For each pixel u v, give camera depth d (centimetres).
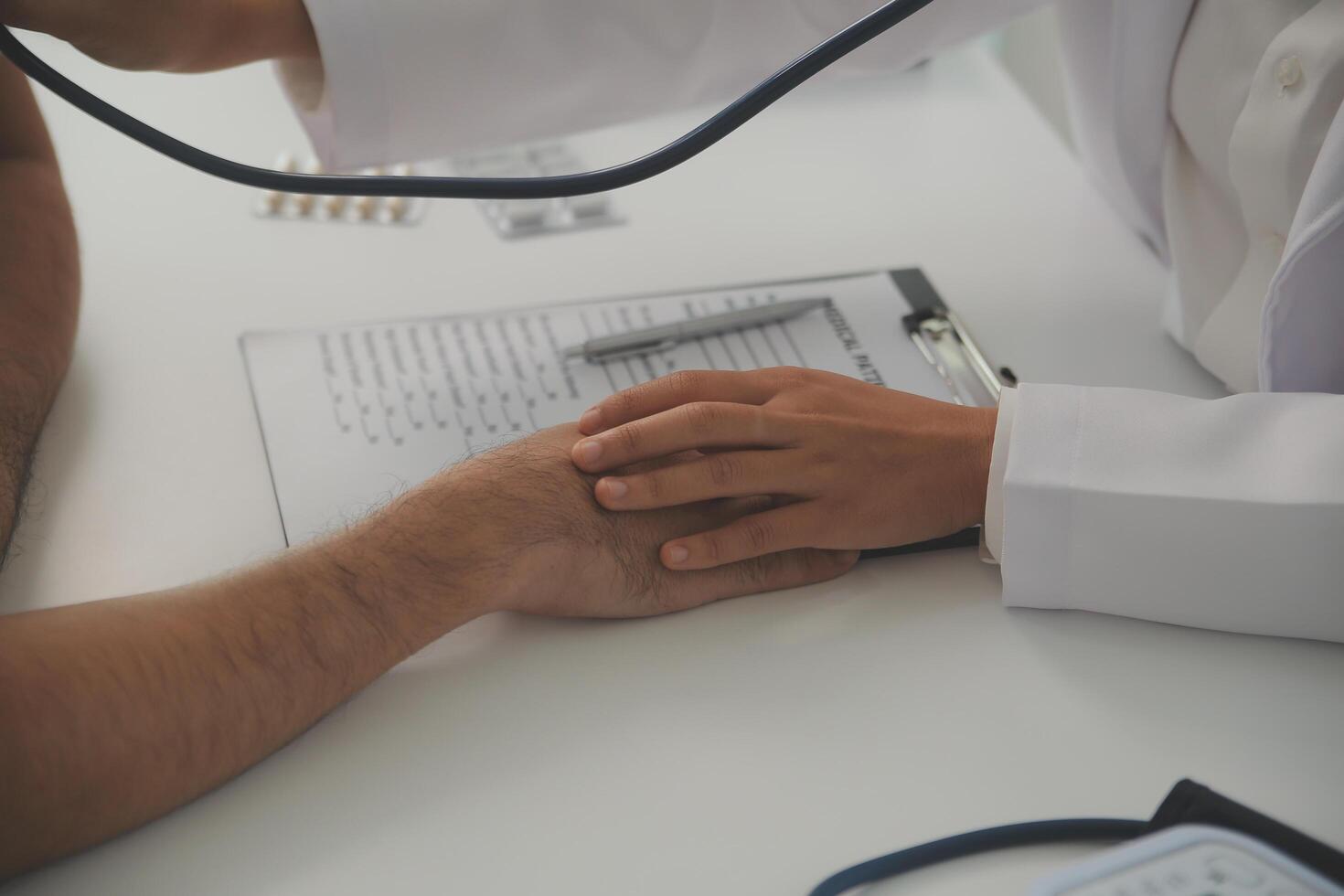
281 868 46
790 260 88
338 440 68
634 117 85
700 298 81
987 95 111
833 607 59
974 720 52
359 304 83
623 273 87
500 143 83
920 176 99
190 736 47
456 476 58
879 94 111
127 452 68
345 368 74
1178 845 40
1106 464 57
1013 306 83
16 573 60
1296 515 53
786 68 59
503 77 78
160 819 48
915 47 84
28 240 74
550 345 76
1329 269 60
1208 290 75
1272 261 71
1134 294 84
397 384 73
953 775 49
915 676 55
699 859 46
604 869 46
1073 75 87
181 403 72
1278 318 62
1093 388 61
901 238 91
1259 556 55
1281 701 53
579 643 57
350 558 54
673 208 95
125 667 47
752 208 95
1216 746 51
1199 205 78
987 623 58
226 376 75
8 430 64
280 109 107
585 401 71
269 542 62
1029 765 50
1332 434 55
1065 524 57
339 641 52
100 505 64
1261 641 57
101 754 45
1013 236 91
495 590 55
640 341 75
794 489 60
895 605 59
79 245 80
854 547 61
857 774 50
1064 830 46
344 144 79
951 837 46
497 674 55
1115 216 93
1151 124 79
